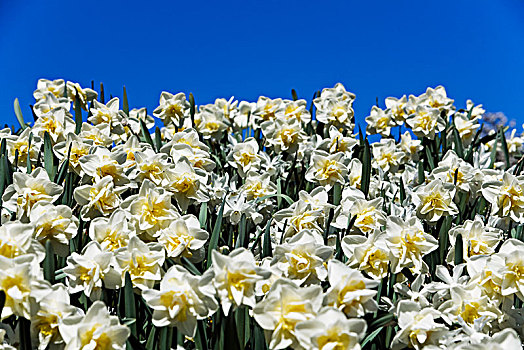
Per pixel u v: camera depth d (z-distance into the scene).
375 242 1.27
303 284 1.21
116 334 1.11
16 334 1.17
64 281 1.28
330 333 1.06
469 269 1.29
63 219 1.26
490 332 1.30
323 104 2.00
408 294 1.27
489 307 1.26
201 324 1.20
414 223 1.29
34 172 1.31
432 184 1.45
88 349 1.09
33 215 1.26
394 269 1.27
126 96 1.94
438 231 1.51
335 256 1.33
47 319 1.14
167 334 1.15
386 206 1.67
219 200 1.58
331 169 1.54
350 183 1.68
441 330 1.19
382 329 1.25
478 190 1.60
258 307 1.09
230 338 1.16
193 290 1.13
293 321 1.08
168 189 1.39
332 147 1.74
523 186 1.43
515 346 1.08
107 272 1.21
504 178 1.45
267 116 2.09
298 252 1.21
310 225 1.36
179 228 1.27
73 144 1.45
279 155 1.82
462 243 1.34
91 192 1.33
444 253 1.46
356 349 1.05
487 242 1.38
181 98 1.98
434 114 1.99
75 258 1.20
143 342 1.25
